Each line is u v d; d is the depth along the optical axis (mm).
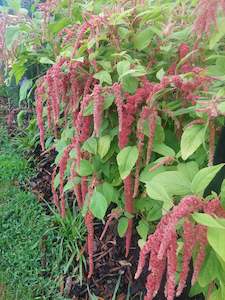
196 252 1230
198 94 1612
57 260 2756
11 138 4160
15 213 3225
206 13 1362
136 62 1844
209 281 1217
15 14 3188
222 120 1552
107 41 1993
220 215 1141
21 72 2895
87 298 2531
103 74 1749
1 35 2916
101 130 1877
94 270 2656
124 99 1775
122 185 2129
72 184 2029
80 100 2029
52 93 1885
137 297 2383
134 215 2086
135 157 1681
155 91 1570
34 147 3908
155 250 1096
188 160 1764
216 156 1527
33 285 2682
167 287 1120
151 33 1893
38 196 3387
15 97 4332
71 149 1963
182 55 1780
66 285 2627
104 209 1820
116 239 2693
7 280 2756
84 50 1938
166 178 1265
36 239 2955
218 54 1778
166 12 1956
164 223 1110
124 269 2557
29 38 2832
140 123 1635
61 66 1882
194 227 1117
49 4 2600
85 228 2822
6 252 2938
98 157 1979
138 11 1981
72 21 2430
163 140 1735
